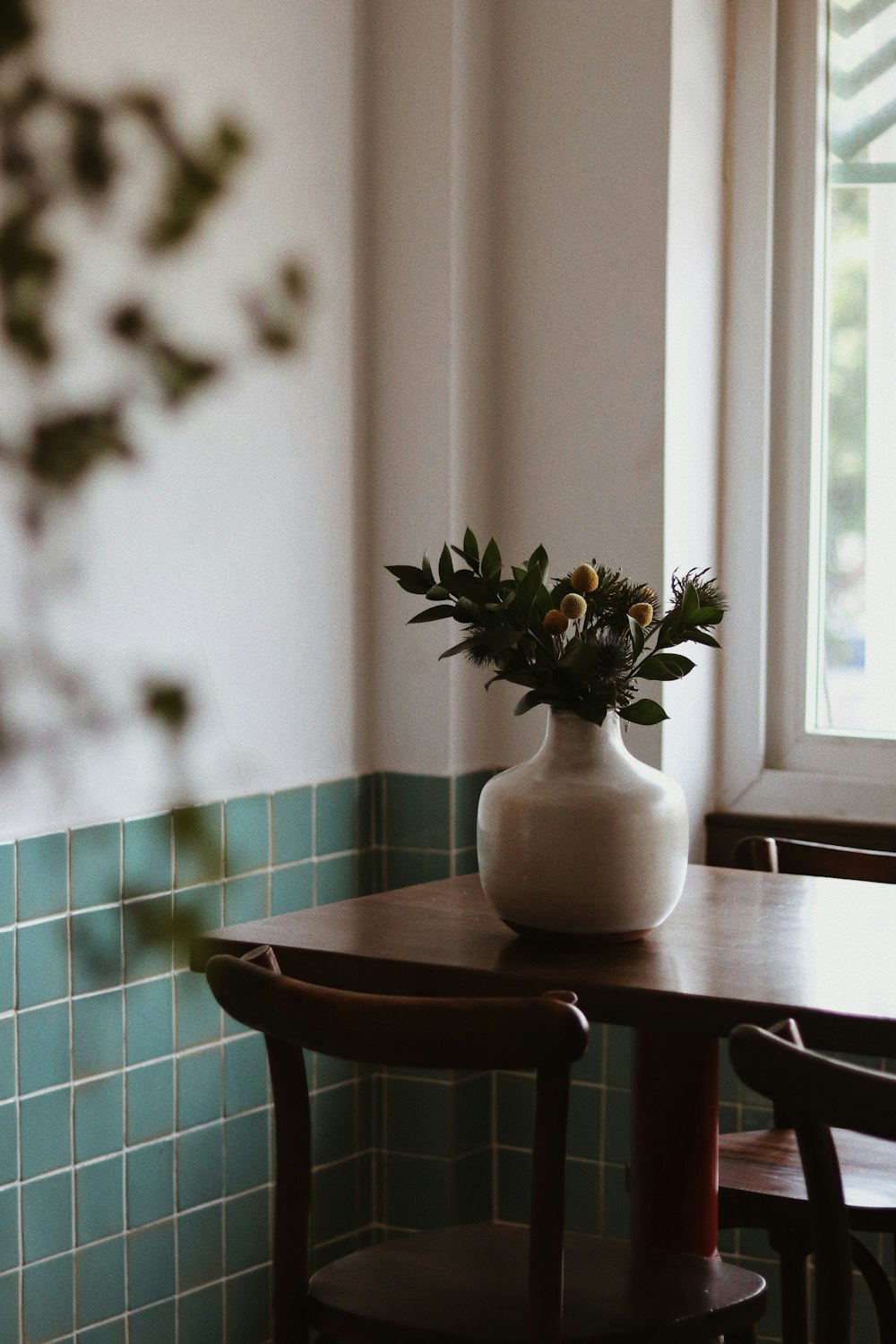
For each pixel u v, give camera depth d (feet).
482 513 9.43
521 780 5.70
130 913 7.61
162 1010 7.82
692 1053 5.83
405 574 5.83
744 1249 8.83
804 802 9.45
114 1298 7.63
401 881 9.38
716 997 4.89
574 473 9.24
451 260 9.06
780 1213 5.89
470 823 9.40
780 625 9.61
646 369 8.98
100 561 7.43
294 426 8.68
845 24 9.34
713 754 9.66
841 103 9.39
